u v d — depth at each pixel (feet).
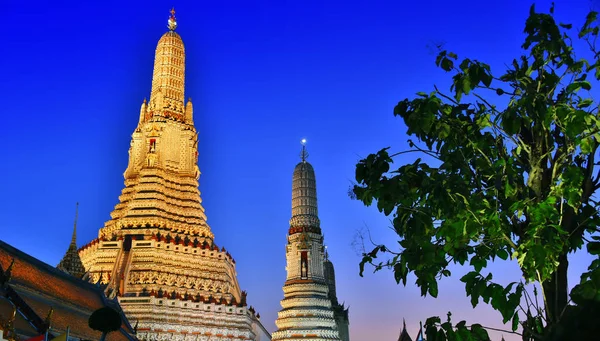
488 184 60.95
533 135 58.18
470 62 57.41
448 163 57.88
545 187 57.36
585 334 21.74
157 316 270.05
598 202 54.34
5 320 95.71
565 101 55.11
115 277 279.28
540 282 49.96
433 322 53.88
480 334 51.34
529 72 57.98
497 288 50.24
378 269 60.49
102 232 322.75
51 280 134.21
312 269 311.68
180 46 380.78
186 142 352.90
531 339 51.52
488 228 52.65
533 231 49.16
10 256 122.52
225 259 317.83
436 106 57.57
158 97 356.38
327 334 293.02
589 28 56.65
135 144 353.51
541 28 55.67
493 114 59.06
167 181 334.65
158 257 296.10
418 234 55.98
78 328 128.77
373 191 58.59
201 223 332.39
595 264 46.52
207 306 286.66
